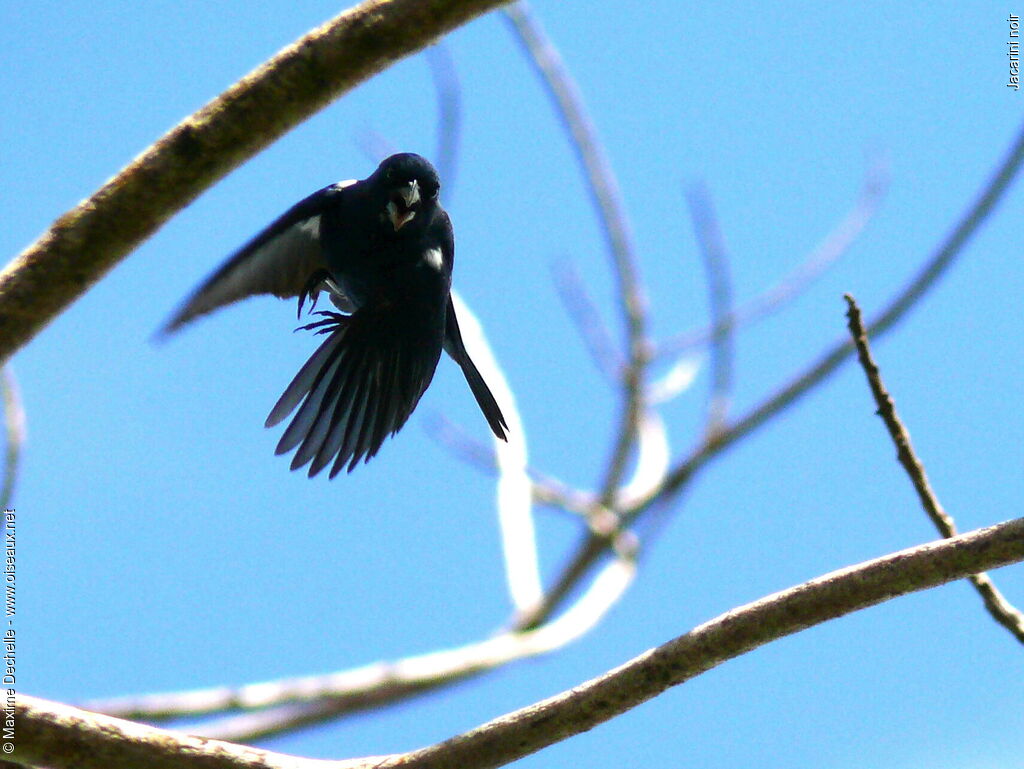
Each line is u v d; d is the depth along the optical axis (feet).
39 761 19.88
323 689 45.14
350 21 19.22
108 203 19.02
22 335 19.08
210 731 44.19
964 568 19.40
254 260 33.63
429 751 21.18
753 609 20.22
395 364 32.45
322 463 30.42
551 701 20.97
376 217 32.94
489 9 19.63
